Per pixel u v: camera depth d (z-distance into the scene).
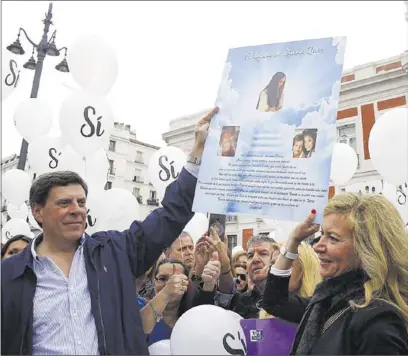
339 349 1.55
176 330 1.85
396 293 1.61
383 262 1.61
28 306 1.78
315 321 1.70
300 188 1.99
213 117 2.28
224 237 2.97
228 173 2.16
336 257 1.71
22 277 1.85
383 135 4.20
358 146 14.53
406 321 1.58
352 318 1.58
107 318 1.84
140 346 1.88
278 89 2.17
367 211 1.69
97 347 1.78
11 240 3.27
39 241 2.04
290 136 2.08
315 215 1.93
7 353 1.76
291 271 2.17
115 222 4.92
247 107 2.22
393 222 1.68
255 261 2.86
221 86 2.32
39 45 7.09
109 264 1.99
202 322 1.79
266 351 2.08
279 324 2.12
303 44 2.18
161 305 2.30
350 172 5.65
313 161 2.00
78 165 5.14
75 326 1.79
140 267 2.13
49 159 5.17
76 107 4.32
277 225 5.37
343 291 1.69
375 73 14.41
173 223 2.21
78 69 4.38
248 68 2.27
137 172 21.75
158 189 5.66
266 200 2.05
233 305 2.92
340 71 2.06
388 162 4.19
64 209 1.92
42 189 1.95
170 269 2.80
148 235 2.14
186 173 2.30
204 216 5.76
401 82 13.74
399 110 4.27
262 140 2.14
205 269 2.69
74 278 1.89
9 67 3.94
